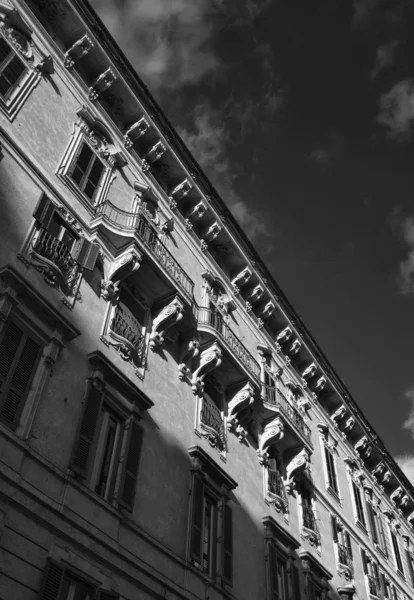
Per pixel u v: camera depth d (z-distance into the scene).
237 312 26.14
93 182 19.30
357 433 35.22
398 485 38.91
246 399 21.86
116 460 14.88
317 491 27.19
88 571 12.44
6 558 10.86
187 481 17.50
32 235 15.27
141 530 14.62
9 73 17.12
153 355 18.52
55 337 14.17
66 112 19.12
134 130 22.16
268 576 19.59
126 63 22.09
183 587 15.28
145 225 19.45
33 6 19.70
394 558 34.84
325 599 22.98
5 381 12.55
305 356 30.88
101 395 14.85
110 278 17.55
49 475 12.58
